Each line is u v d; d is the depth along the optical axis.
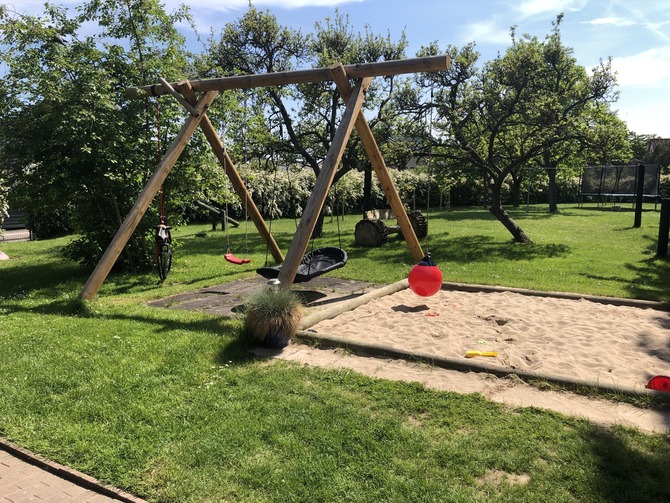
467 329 5.75
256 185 22.53
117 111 8.91
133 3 9.20
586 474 2.68
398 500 2.51
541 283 8.27
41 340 5.21
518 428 3.21
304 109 15.77
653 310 6.56
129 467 2.87
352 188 26.62
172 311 6.65
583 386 3.78
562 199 38.00
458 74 12.87
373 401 3.66
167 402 3.68
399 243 13.80
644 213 25.14
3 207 14.15
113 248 7.31
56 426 3.34
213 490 2.63
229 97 10.26
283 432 3.21
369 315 6.43
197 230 20.23
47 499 2.66
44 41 8.68
